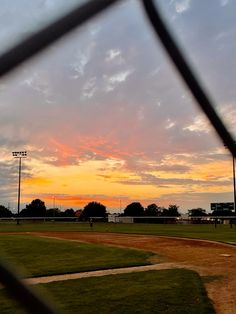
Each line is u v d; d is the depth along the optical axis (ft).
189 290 39.50
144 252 74.69
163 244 91.56
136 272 51.75
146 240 102.99
